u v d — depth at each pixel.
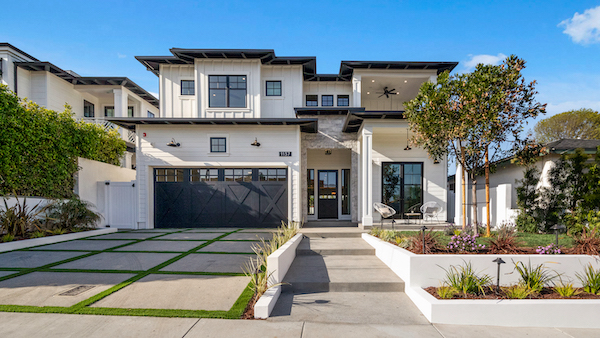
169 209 12.16
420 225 10.68
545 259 4.96
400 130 11.09
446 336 3.56
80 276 5.40
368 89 14.32
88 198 11.73
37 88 14.72
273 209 12.10
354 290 5.08
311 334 3.49
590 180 7.63
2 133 8.61
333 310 4.24
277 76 13.73
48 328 3.47
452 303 3.94
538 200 8.59
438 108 6.90
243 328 3.59
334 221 12.61
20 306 4.05
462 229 8.04
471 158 7.46
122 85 16.72
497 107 6.23
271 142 11.97
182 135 11.96
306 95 14.40
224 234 10.23
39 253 7.30
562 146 8.66
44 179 9.95
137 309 3.99
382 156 11.86
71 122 11.17
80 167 11.37
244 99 13.21
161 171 12.22
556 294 4.50
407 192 11.84
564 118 25.02
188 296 4.48
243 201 12.16
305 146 12.54
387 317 4.05
